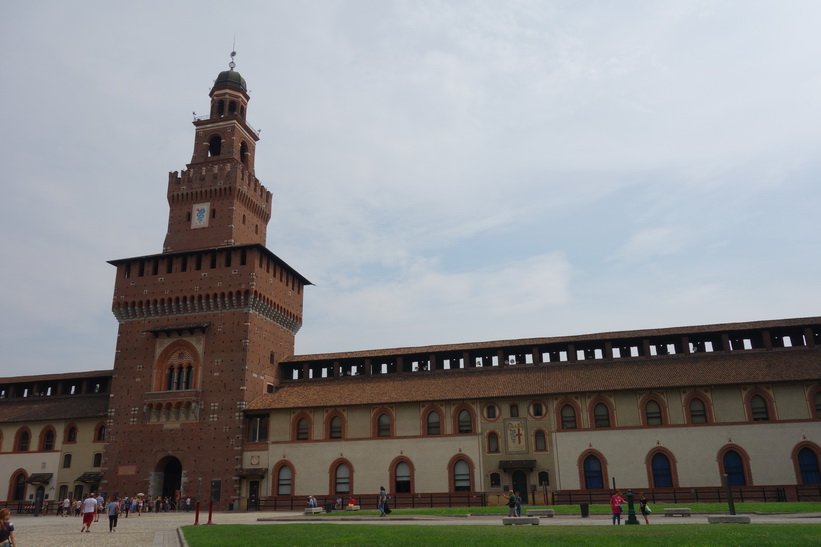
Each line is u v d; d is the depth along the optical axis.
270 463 73.06
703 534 28.06
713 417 63.75
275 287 84.75
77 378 88.44
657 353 74.44
